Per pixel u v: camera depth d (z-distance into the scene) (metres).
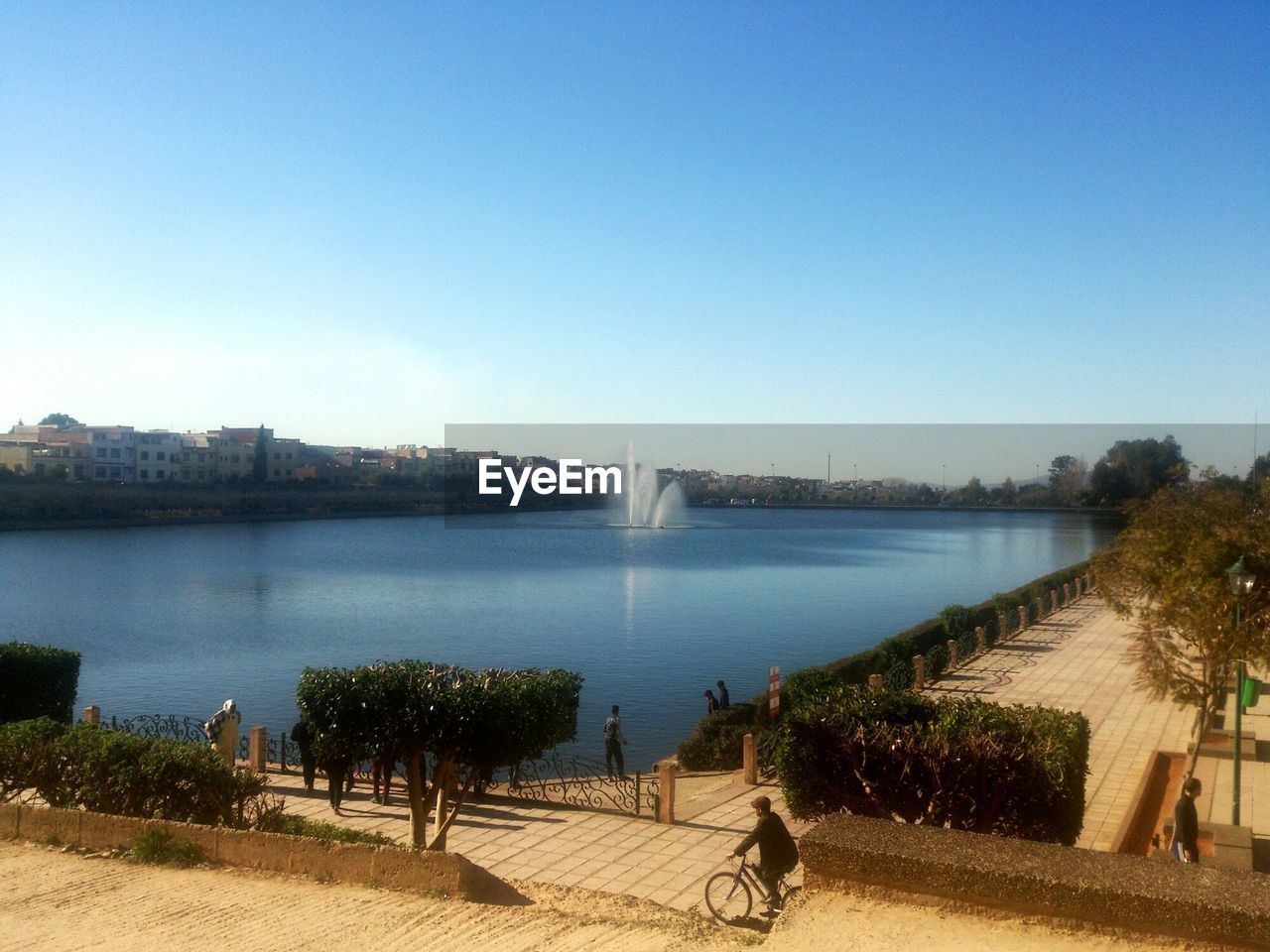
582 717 27.50
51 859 9.19
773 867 10.10
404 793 16.69
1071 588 50.62
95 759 10.62
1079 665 30.23
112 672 34.28
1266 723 20.92
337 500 142.12
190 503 125.88
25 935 7.13
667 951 6.73
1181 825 10.78
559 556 88.12
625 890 12.02
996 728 10.27
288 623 46.41
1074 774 9.95
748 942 6.96
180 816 10.33
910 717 11.02
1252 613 14.52
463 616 49.28
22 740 11.03
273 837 8.88
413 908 7.75
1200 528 16.12
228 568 73.25
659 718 27.34
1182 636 15.80
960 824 9.88
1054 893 5.77
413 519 148.38
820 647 40.28
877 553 93.81
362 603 54.03
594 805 15.91
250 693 30.84
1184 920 5.46
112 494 117.62
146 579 65.12
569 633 43.91
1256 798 15.60
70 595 56.47
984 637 33.50
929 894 6.14
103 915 7.57
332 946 6.87
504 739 11.58
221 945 6.88
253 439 157.75
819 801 10.62
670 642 41.50
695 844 13.90
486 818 15.23
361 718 11.46
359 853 8.54
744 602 55.59
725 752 19.84
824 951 5.69
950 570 75.88
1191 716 22.25
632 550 97.06
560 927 7.32
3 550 86.75
